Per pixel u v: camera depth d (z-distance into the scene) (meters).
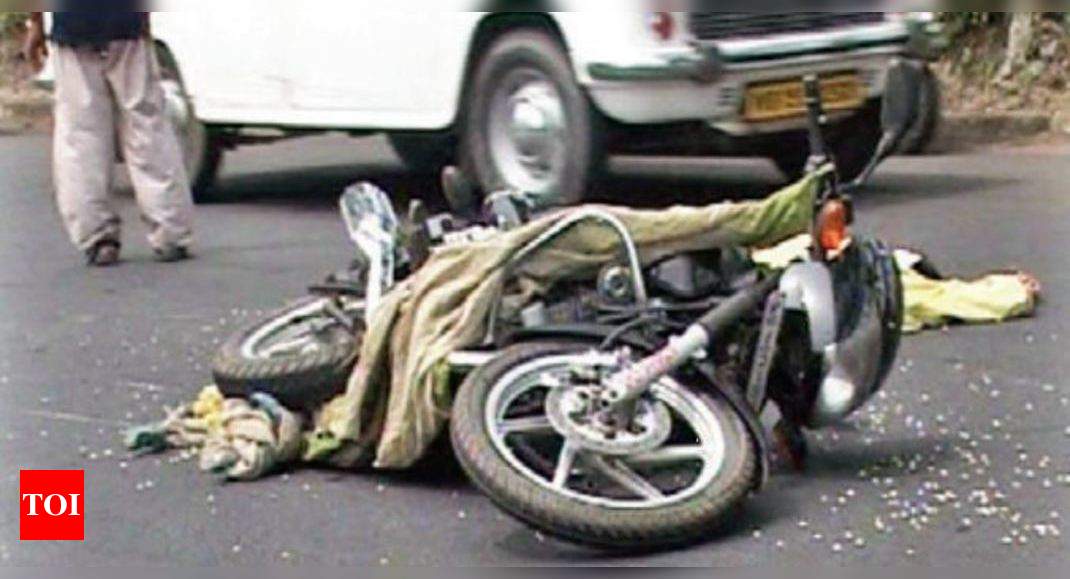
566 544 4.65
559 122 8.94
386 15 9.59
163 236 8.88
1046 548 4.61
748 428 4.83
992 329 6.89
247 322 7.43
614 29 8.64
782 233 5.12
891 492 5.03
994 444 5.46
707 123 8.83
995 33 12.81
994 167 11.12
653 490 4.68
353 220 5.81
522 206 5.65
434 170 11.52
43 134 15.19
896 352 5.28
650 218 5.09
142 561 4.72
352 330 5.56
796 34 8.95
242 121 10.42
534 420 4.74
